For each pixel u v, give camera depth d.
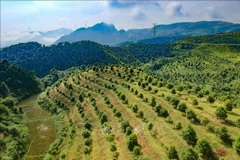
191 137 72.25
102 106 127.44
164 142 77.81
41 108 171.50
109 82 162.62
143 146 79.31
